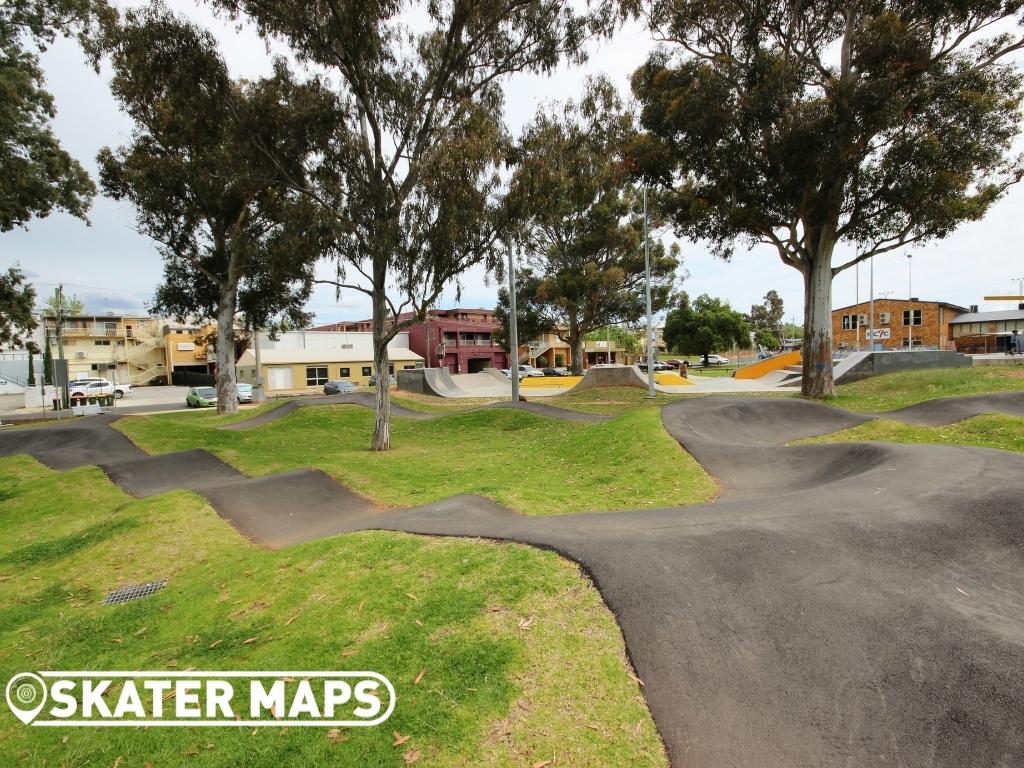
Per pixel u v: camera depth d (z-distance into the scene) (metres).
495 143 11.09
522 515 6.81
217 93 11.65
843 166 13.91
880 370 21.98
